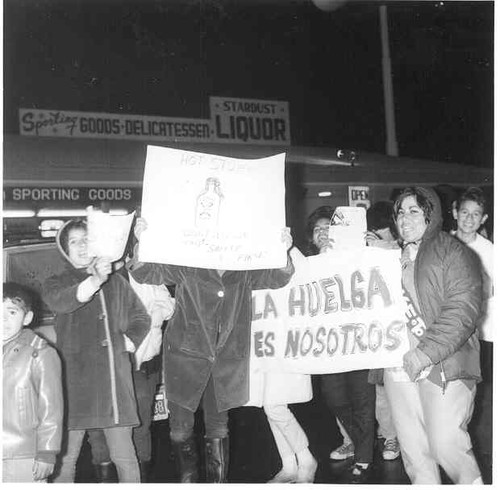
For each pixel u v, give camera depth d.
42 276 4.43
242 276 3.61
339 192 6.22
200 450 4.71
